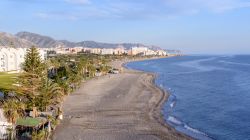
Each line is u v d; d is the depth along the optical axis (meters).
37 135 47.50
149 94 102.50
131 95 99.50
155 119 68.06
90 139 51.91
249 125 64.69
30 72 70.62
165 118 69.88
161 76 177.12
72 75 119.62
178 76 177.25
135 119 67.12
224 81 149.25
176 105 85.69
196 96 102.75
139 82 138.38
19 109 55.62
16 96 69.12
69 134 54.34
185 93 109.81
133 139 52.66
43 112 63.44
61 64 179.75
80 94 99.12
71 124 61.25
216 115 74.44
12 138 47.53
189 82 146.25
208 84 137.62
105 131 57.12
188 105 86.25
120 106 81.12
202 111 78.69
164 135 55.69
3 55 148.62
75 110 74.38
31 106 62.72
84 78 142.50
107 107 79.25
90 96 95.56
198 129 61.78
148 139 52.94
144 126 61.53
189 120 69.19
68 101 85.75
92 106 79.81
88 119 65.88
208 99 97.12
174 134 56.62
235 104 88.69
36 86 68.31
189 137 55.28
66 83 99.38
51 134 53.94
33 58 72.19
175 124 65.12
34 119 54.38
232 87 126.25
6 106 51.97
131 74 181.25
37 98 64.94
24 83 69.19
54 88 73.44
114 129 58.66
